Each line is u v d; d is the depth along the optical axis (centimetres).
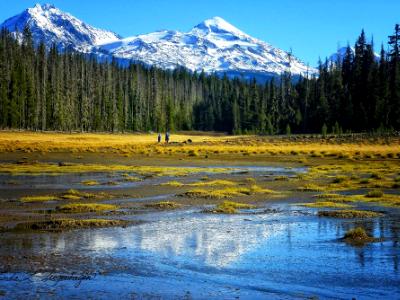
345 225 2080
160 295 1189
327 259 1522
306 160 6581
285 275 1356
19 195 3036
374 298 1173
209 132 18212
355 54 13088
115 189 3419
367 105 11644
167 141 10162
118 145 9400
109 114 14475
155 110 16800
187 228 2008
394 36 11719
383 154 7225
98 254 1571
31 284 1266
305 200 2908
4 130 11531
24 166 5338
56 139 10775
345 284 1276
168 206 2586
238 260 1509
